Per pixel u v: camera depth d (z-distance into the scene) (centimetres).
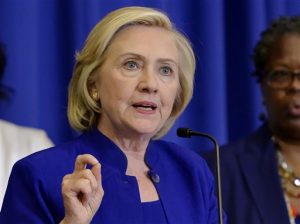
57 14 698
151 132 377
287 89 558
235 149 571
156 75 374
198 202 394
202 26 740
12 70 671
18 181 354
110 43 376
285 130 560
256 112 753
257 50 589
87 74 383
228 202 542
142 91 368
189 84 404
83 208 318
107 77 374
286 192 549
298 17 586
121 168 379
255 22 755
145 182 385
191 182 402
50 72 695
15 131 600
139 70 372
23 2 677
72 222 317
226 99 752
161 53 373
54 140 691
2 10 674
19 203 347
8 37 673
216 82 737
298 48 562
